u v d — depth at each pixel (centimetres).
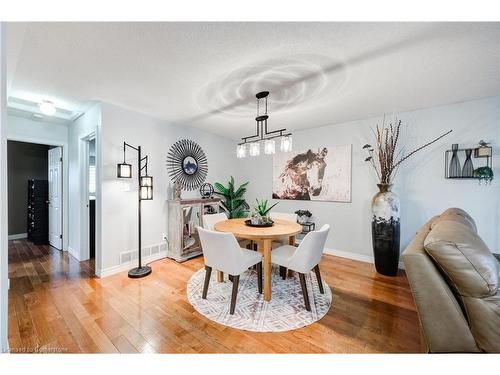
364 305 204
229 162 465
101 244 263
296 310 196
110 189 271
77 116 315
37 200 404
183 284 244
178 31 140
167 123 338
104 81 210
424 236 148
